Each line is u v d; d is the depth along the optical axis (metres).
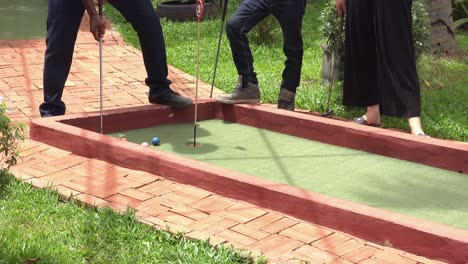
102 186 6.25
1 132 6.30
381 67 7.59
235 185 6.09
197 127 7.55
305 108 8.33
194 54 10.25
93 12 7.17
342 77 8.90
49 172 6.46
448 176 6.62
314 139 7.27
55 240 5.55
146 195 6.13
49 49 7.33
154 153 6.45
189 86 8.98
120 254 5.45
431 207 6.12
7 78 8.95
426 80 9.18
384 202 6.18
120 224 5.72
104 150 6.63
